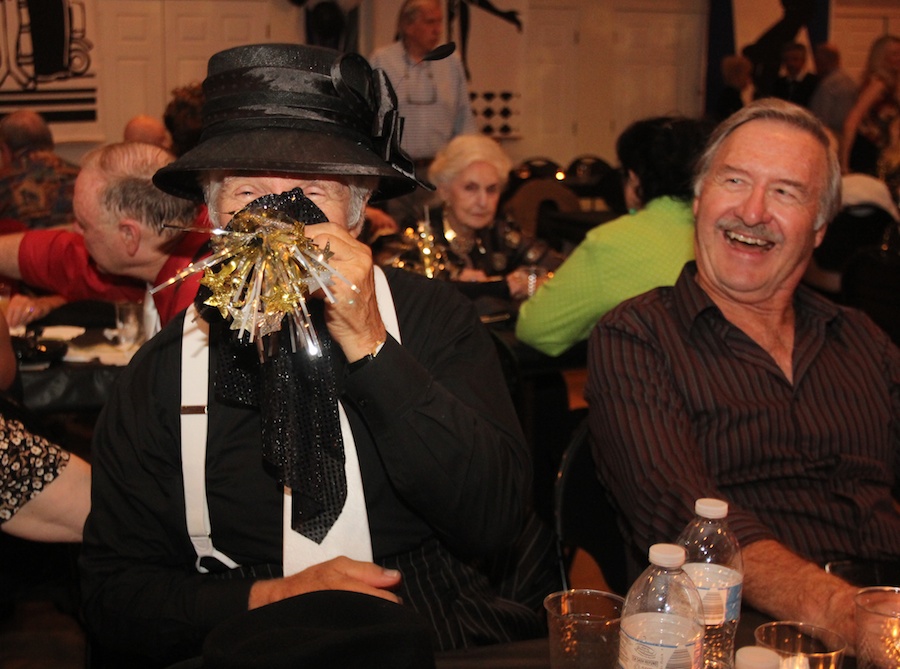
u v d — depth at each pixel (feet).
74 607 5.47
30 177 14.40
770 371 5.77
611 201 21.57
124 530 4.67
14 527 4.77
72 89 23.59
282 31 25.41
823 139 5.79
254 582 4.39
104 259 6.84
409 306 4.92
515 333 9.47
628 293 8.13
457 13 26.71
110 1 23.77
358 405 4.22
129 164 6.59
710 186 5.84
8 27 22.65
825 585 4.35
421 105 18.81
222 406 4.61
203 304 4.33
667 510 5.27
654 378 5.72
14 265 9.20
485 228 11.85
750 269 5.72
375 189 4.84
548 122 28.60
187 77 24.91
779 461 5.72
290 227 3.76
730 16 28.58
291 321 4.02
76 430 10.05
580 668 3.49
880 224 14.15
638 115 29.45
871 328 6.15
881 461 5.92
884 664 3.55
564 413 9.78
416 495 4.36
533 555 5.94
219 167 4.20
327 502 4.48
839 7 30.71
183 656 4.48
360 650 2.72
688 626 3.30
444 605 4.79
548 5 27.89
